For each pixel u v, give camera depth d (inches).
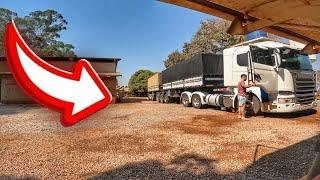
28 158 281.9
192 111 673.6
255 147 306.5
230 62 570.3
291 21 139.0
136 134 393.7
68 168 249.0
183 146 317.7
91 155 288.5
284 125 436.1
